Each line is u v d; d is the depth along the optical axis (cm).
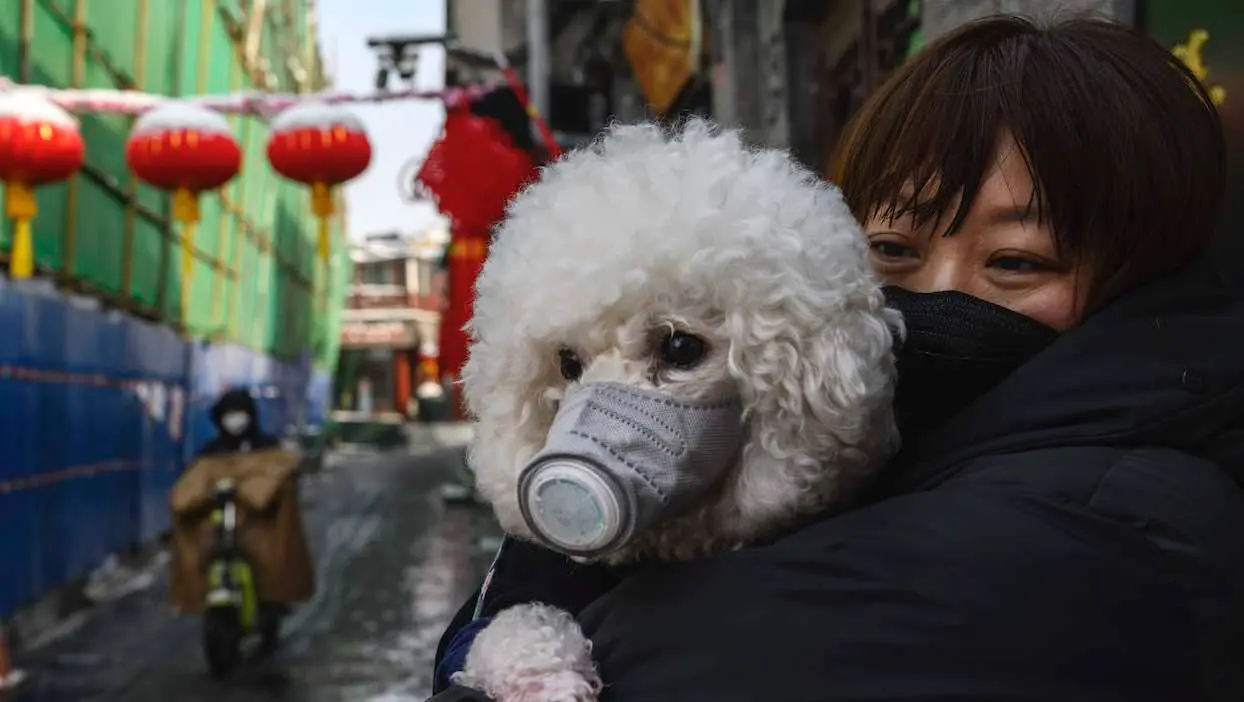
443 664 107
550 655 94
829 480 94
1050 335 112
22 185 560
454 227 762
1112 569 87
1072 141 111
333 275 3216
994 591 87
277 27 2069
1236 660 88
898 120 125
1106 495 92
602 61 1344
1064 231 112
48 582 788
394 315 4603
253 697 595
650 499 85
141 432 1109
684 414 89
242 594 649
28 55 789
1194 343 101
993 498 92
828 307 89
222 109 645
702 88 1015
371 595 911
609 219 92
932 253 121
